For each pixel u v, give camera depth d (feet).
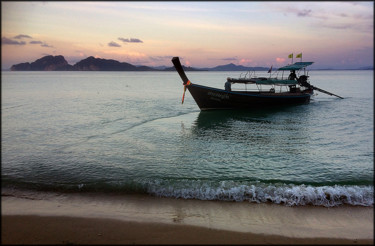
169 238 17.72
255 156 36.24
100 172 29.81
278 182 27.71
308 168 31.73
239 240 17.72
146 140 44.32
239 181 27.48
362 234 18.88
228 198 23.97
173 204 22.80
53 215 20.63
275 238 18.11
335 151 38.63
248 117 68.64
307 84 95.40
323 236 18.54
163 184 26.45
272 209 22.20
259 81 82.02
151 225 19.35
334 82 243.19
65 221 19.74
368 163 33.50
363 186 26.55
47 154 36.29
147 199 23.71
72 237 17.66
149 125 56.85
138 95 123.13
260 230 19.06
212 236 18.08
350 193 24.81
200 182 27.07
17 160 33.73
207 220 20.27
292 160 34.65
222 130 52.80
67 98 107.76
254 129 53.88
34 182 26.96
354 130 52.44
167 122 60.80
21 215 20.54
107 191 25.18
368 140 44.70
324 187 25.77
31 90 147.23
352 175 29.55
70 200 23.40
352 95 125.29
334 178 28.71
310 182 27.63
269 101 83.82
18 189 25.44
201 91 75.61
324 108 83.41
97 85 200.64
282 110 80.33
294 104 89.76
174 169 31.09
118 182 26.86
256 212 21.68
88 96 116.78
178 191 25.03
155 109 80.53
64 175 28.86
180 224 19.58
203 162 33.68
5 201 22.98
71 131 50.44
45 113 70.79
